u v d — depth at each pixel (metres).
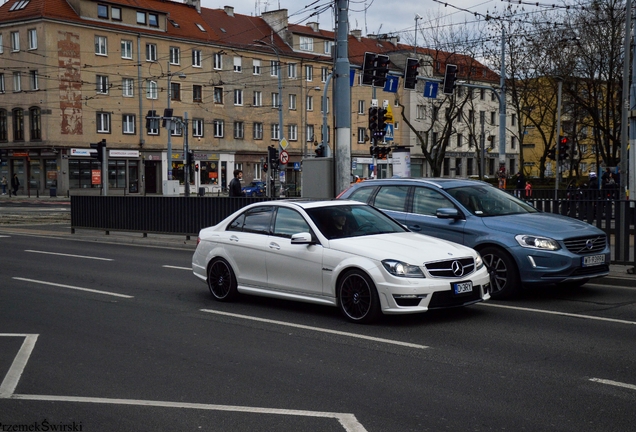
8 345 7.18
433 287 7.56
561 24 31.73
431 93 24.30
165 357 6.60
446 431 4.54
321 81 69.19
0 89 54.16
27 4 52.03
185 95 58.81
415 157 72.75
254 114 64.00
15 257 15.55
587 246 9.39
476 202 10.29
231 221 9.80
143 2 56.97
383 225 8.99
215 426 4.72
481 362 6.27
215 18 63.91
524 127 40.34
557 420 4.72
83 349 6.96
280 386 5.61
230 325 8.06
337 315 8.52
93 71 53.03
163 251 16.98
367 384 5.63
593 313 8.55
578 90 34.06
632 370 5.96
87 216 21.52
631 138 17.70
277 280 8.84
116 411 5.07
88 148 53.09
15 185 54.88
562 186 36.25
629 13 23.14
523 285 9.49
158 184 57.88
